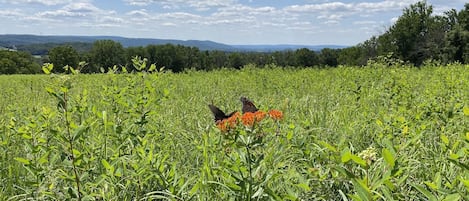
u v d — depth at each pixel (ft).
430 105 18.98
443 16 165.37
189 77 63.67
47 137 14.52
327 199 11.38
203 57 233.14
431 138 15.89
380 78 43.27
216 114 13.79
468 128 15.60
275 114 13.03
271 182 11.09
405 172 12.12
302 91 38.96
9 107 23.53
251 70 66.08
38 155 14.14
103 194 11.09
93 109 14.74
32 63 237.86
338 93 34.17
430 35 162.09
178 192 11.28
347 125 19.11
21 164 15.65
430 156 14.05
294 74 58.65
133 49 205.77
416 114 17.26
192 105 28.84
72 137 11.41
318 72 60.18
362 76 44.39
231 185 10.08
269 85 44.32
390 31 171.32
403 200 10.16
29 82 62.95
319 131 18.21
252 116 10.15
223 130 10.25
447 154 12.39
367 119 19.90
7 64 218.18
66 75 11.73
